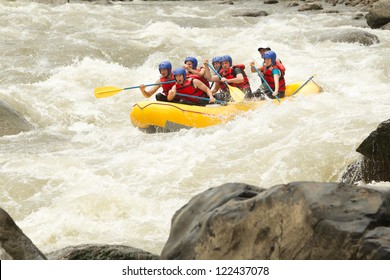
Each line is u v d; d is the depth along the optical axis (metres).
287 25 54.72
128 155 25.47
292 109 28.30
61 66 41.41
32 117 32.69
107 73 39.12
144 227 18.66
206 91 31.11
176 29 51.41
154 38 49.00
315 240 9.05
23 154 26.08
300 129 25.42
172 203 20.58
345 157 22.30
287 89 32.91
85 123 32.88
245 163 23.36
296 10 65.50
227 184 10.84
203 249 9.98
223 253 9.77
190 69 31.30
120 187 22.08
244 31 51.97
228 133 26.70
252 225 9.62
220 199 10.55
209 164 23.56
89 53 44.16
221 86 31.94
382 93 34.81
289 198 9.45
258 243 9.52
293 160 22.64
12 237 11.45
